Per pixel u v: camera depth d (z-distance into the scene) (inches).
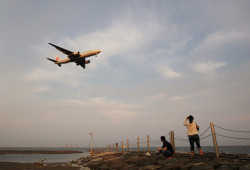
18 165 790.5
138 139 861.2
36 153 3420.3
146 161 451.5
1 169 657.0
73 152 4340.6
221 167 274.4
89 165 747.4
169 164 350.6
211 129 393.7
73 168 689.6
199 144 395.9
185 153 545.3
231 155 459.5
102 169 549.6
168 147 402.3
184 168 304.5
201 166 286.4
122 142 1037.2
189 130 406.6
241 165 274.7
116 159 635.5
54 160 1621.6
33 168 682.8
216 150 379.9
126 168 435.2
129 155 673.6
